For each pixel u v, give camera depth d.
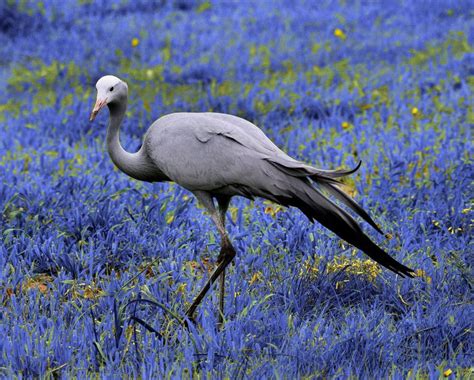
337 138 15.24
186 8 28.75
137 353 8.18
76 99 18.61
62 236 11.06
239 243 10.99
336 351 8.20
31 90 20.16
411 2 26.92
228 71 20.62
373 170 13.49
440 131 15.20
